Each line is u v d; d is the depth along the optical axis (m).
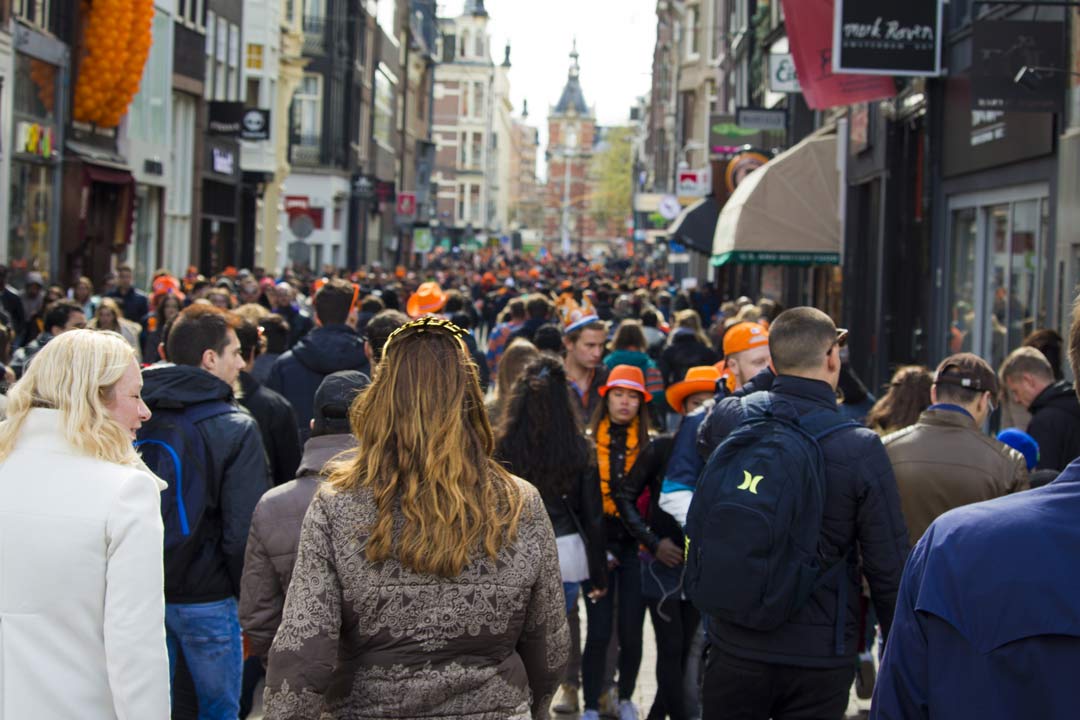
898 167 18.78
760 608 4.79
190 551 5.45
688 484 6.61
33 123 25.11
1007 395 8.88
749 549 4.77
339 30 58.72
